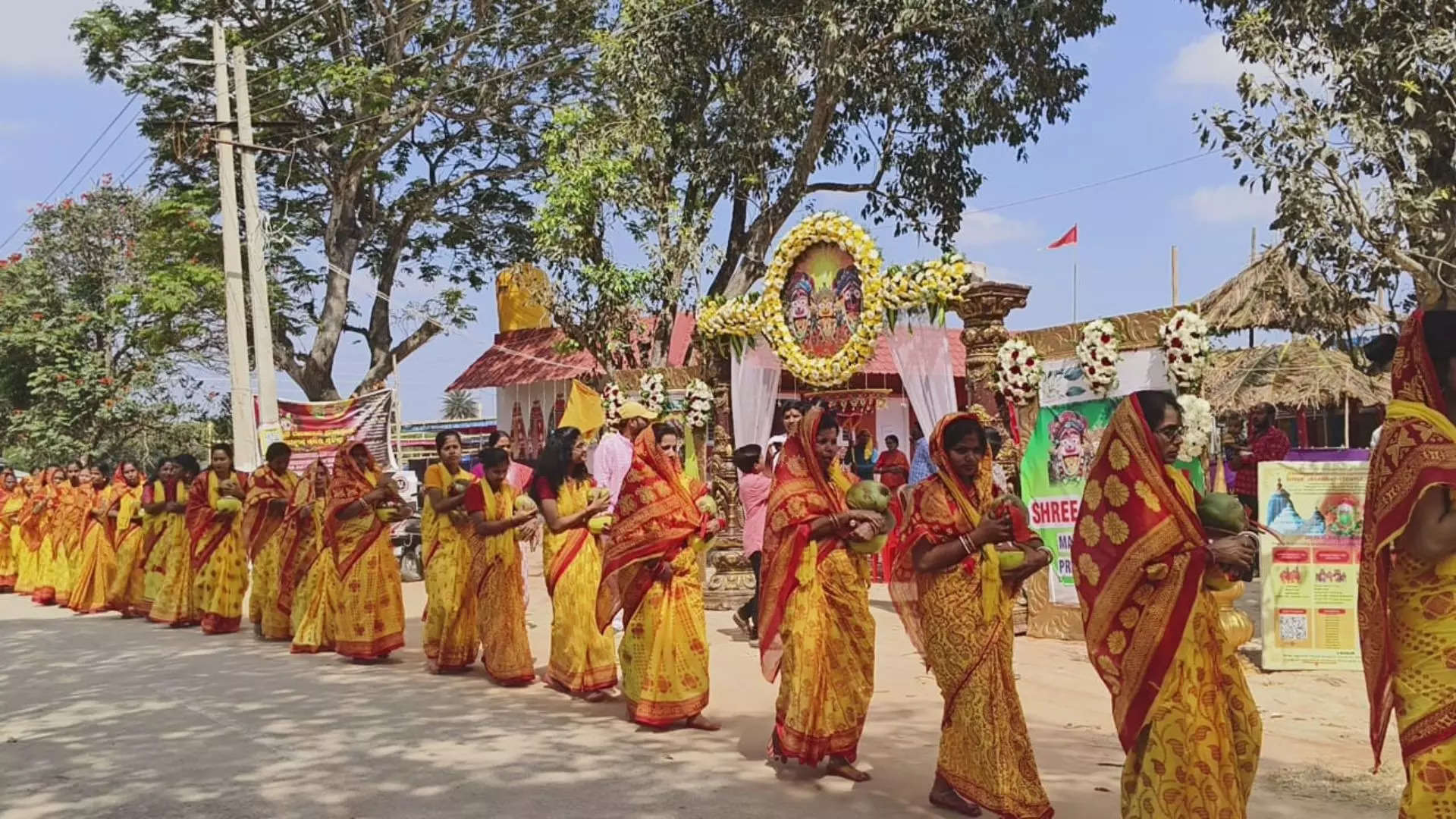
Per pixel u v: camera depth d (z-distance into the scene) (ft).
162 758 22.43
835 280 41.27
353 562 34.30
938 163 67.77
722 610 44.57
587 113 64.13
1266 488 29.71
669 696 24.02
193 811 18.80
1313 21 40.50
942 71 65.21
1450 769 12.14
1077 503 34.86
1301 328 42.93
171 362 91.30
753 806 18.53
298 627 36.52
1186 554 14.12
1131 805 14.34
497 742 23.31
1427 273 39.01
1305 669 29.40
